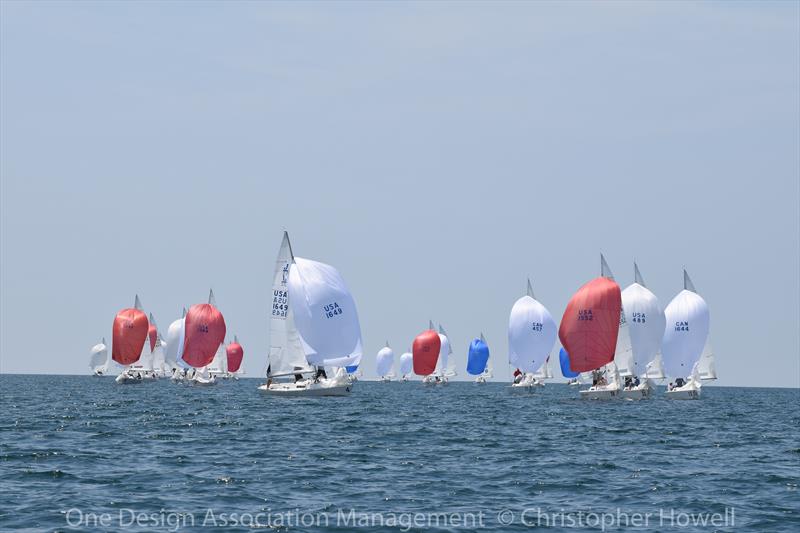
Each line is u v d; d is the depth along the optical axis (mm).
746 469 145375
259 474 133125
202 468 138375
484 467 144000
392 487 123688
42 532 94500
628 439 193375
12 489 117625
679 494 121062
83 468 136500
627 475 137000
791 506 113125
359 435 193375
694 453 168125
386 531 97188
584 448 173625
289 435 191500
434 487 124250
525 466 145625
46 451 155875
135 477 128500
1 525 97438
